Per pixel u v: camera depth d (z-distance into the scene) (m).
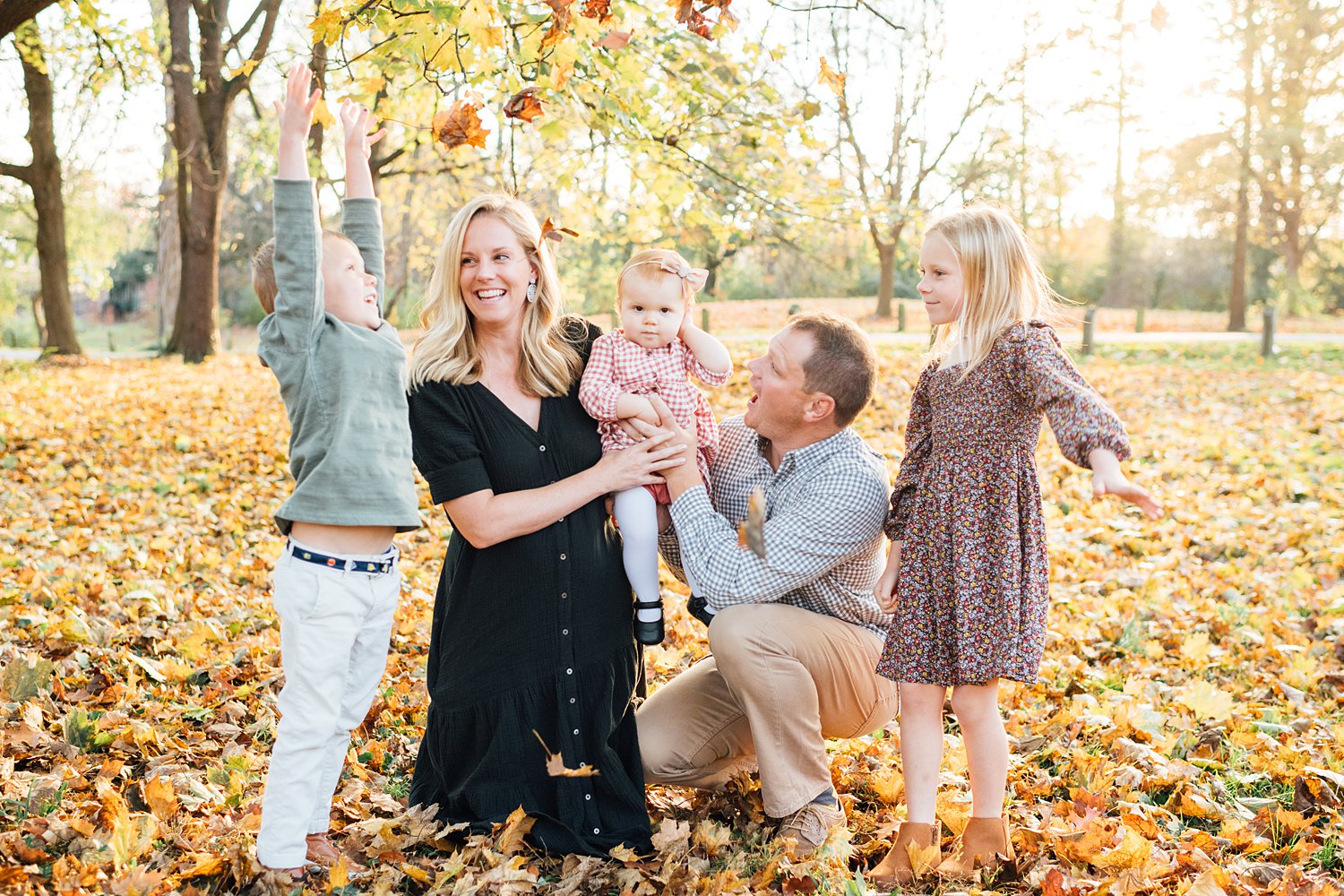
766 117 6.34
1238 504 7.11
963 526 2.67
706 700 2.89
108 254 38.56
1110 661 4.42
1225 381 13.38
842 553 2.78
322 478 2.39
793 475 2.89
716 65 6.25
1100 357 17.41
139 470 8.44
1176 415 10.95
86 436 9.79
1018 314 2.71
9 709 3.30
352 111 2.90
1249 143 32.91
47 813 2.71
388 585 2.57
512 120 2.90
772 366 2.81
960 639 2.64
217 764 3.12
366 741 3.38
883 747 3.42
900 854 2.65
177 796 2.84
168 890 2.36
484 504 2.64
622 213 8.45
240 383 15.03
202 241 20.08
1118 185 38.19
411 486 2.54
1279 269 41.75
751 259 39.47
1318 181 34.88
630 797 2.74
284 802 2.40
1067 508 7.21
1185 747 3.43
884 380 12.71
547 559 2.68
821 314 2.88
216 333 20.61
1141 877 2.53
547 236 2.74
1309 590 5.27
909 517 2.83
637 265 2.88
